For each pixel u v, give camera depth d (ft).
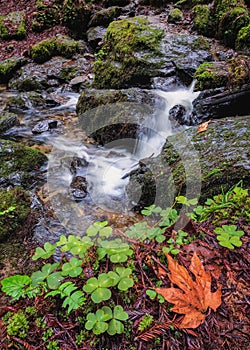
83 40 24.64
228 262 6.06
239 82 13.32
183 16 21.61
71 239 6.04
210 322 5.09
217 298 5.25
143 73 16.84
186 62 16.75
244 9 18.89
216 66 14.98
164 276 5.71
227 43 18.98
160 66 16.75
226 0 19.56
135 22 19.67
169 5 23.49
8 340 5.09
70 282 5.43
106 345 4.86
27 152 12.29
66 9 24.59
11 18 25.61
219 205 7.22
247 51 17.71
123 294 5.43
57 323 5.19
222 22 18.99
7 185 11.09
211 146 9.48
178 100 14.99
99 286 5.13
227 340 4.91
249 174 8.38
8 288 5.54
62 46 22.54
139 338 4.89
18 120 16.24
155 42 17.89
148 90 15.21
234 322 5.13
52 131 15.55
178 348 4.81
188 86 16.17
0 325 5.40
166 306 5.25
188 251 6.19
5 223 8.54
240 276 5.83
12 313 5.53
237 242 5.94
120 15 23.70
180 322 4.99
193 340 4.90
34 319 5.30
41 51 21.95
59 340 4.99
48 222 9.21
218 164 8.80
